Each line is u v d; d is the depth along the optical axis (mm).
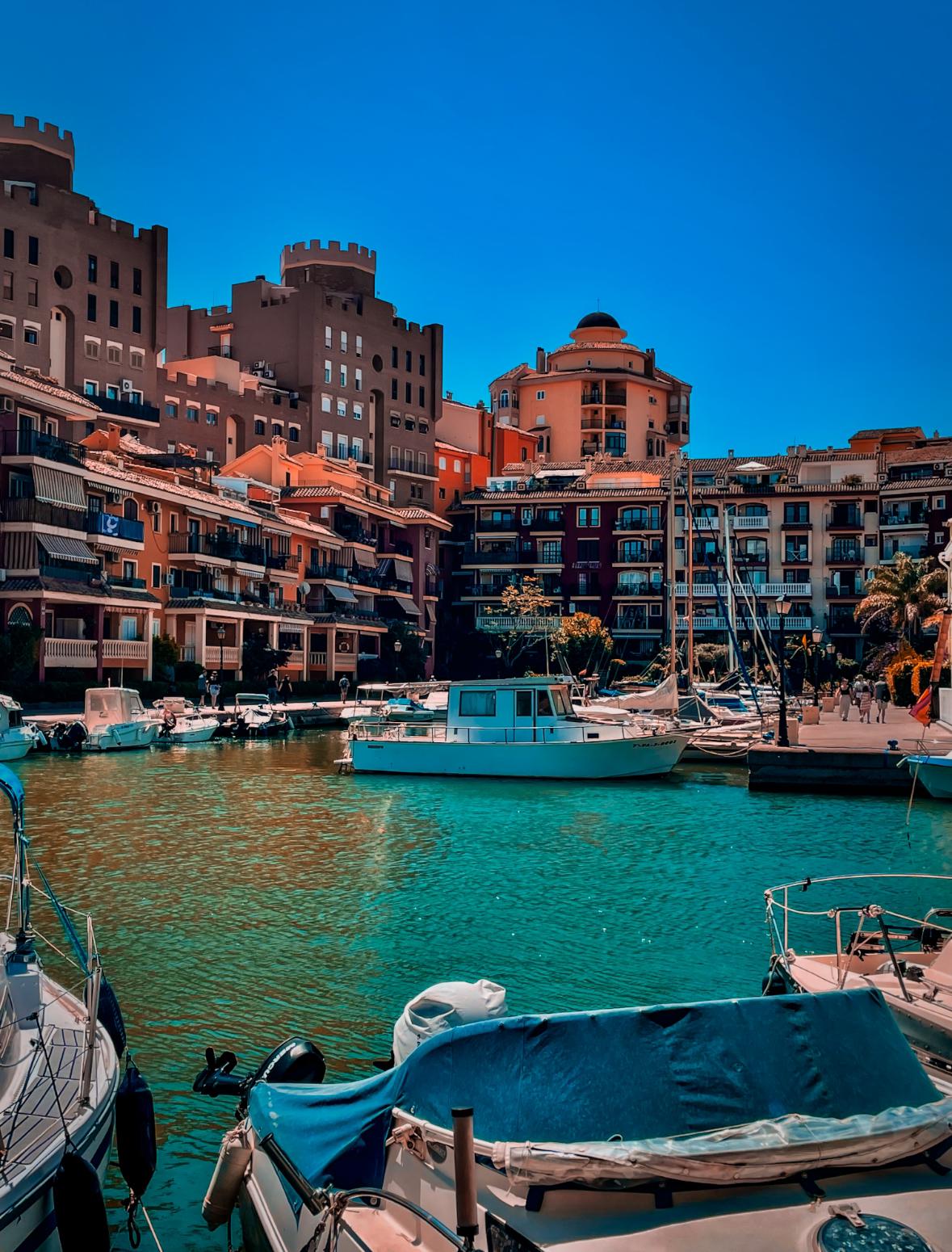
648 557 93625
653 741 35781
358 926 16203
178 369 98875
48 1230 6770
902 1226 5465
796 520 90875
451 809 28734
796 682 79375
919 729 42781
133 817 26578
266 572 73188
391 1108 6508
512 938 15617
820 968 10922
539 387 127812
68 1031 8883
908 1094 6465
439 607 105250
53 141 81188
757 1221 5551
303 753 43469
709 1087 6242
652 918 16812
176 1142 9312
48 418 56688
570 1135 6074
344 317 105375
